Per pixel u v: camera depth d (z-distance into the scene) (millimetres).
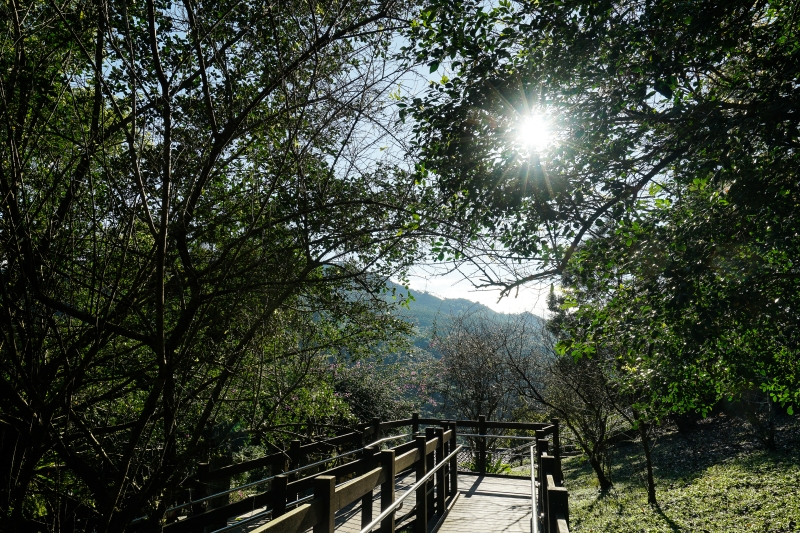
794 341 6527
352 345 6941
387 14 5242
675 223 6781
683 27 6020
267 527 2646
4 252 3678
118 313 4207
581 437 20359
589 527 14898
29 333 3594
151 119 4207
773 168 5738
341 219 5117
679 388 8453
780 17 6527
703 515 13453
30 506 4734
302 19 5191
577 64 6363
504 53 6312
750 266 5988
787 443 17516
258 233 5090
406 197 5227
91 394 5043
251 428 4992
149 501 4453
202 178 4512
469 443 19203
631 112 6637
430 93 6445
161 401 4430
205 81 4363
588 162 6586
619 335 7609
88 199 4293
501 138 6289
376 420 9258
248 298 4848
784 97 5250
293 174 5023
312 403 7270
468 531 6504
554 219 6391
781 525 11414
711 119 5629
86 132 4199
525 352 21953
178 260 5594
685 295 6066
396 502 4191
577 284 7871
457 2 5984
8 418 3994
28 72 4465
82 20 4676
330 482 3340
